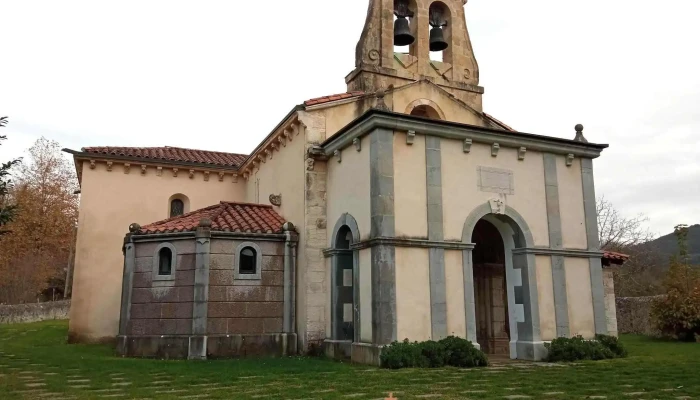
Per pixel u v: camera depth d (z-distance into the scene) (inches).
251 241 647.8
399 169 557.6
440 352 503.5
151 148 968.3
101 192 862.5
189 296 609.9
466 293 561.9
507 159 621.3
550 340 591.2
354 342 559.8
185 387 381.4
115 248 852.0
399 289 530.0
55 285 1977.1
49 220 1721.2
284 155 749.9
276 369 479.5
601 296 635.5
